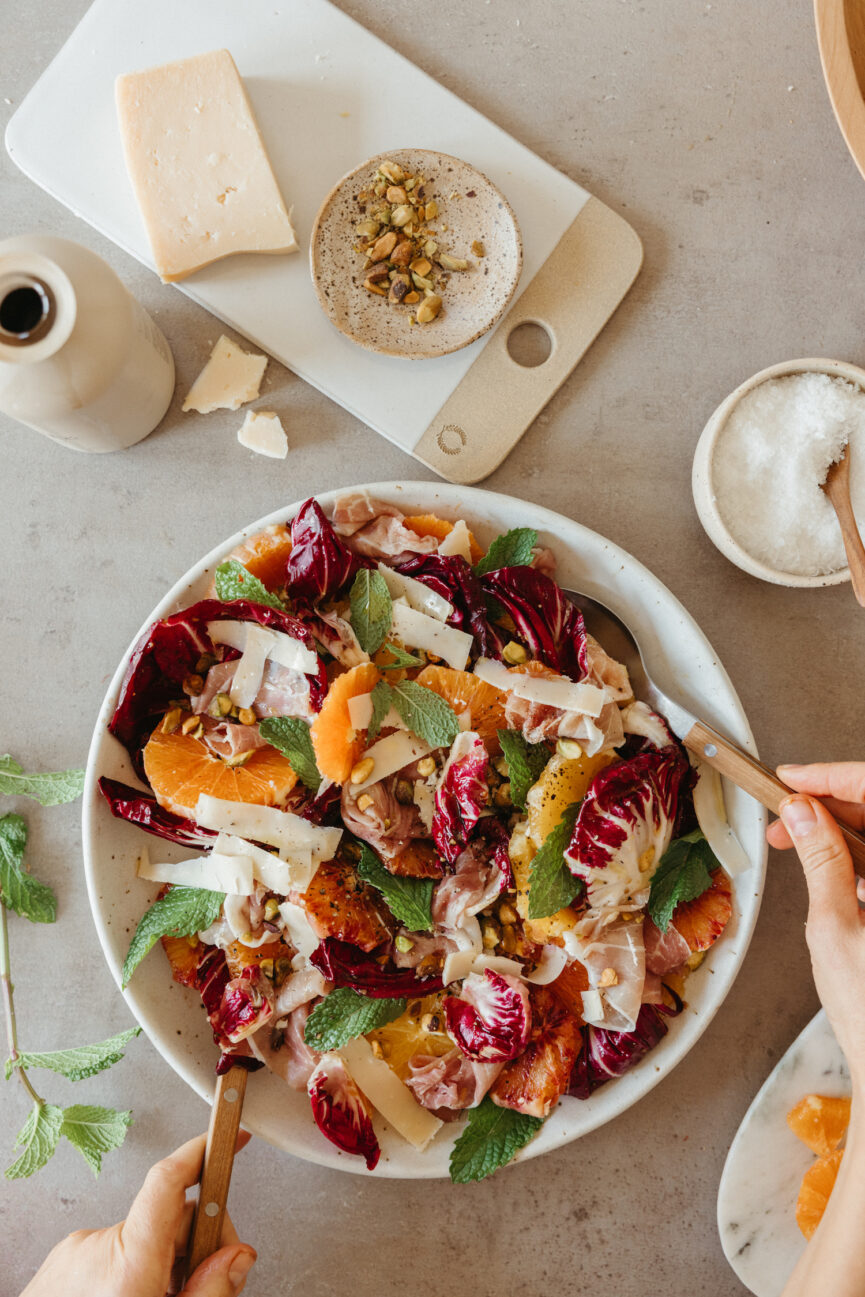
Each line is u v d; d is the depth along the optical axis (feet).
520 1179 5.18
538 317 5.05
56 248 4.17
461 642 4.38
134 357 4.49
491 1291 5.14
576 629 4.42
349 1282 5.15
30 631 5.23
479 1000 4.32
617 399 5.16
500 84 5.16
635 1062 4.48
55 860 5.22
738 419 4.77
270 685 4.36
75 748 5.23
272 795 4.26
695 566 5.17
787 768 4.32
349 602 4.51
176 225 4.86
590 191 5.17
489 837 4.45
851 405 4.75
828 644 5.18
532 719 4.27
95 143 5.02
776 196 5.18
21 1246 5.21
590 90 5.16
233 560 4.33
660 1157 5.16
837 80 4.32
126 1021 5.19
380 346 4.91
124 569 5.22
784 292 5.18
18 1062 4.67
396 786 4.42
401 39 5.16
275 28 5.02
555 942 4.36
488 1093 4.47
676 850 4.44
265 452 5.11
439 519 4.57
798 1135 4.77
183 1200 4.30
